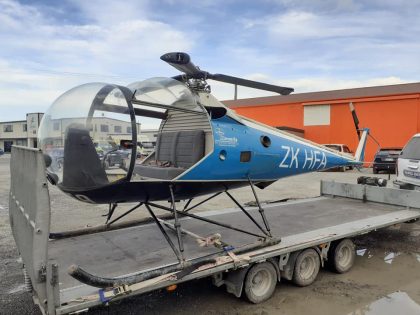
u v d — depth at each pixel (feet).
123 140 9.75
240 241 12.16
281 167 13.70
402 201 17.79
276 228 13.82
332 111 74.33
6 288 11.97
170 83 11.14
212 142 11.46
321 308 10.78
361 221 14.98
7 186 37.99
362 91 76.13
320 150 15.78
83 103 9.80
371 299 11.41
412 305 11.00
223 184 12.21
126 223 14.24
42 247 7.17
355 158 19.47
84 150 9.50
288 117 80.28
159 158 12.98
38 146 10.17
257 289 11.03
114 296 7.80
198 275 9.19
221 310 10.66
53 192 33.12
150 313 10.50
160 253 10.98
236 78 12.38
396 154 51.39
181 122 12.50
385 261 15.07
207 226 14.32
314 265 12.47
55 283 7.16
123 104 9.71
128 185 9.95
